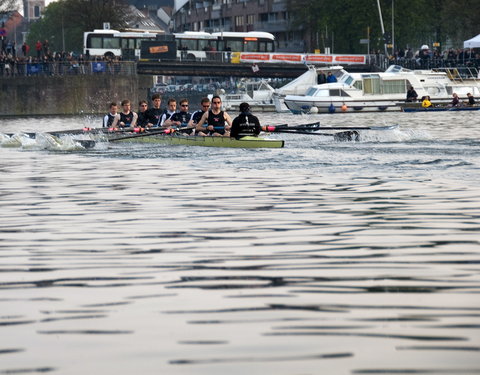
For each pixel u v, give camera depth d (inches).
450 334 970.1
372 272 1312.7
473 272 1300.4
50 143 4475.9
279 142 4045.3
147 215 2022.6
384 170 3034.0
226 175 2957.7
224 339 973.2
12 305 1147.9
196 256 1480.1
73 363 898.1
